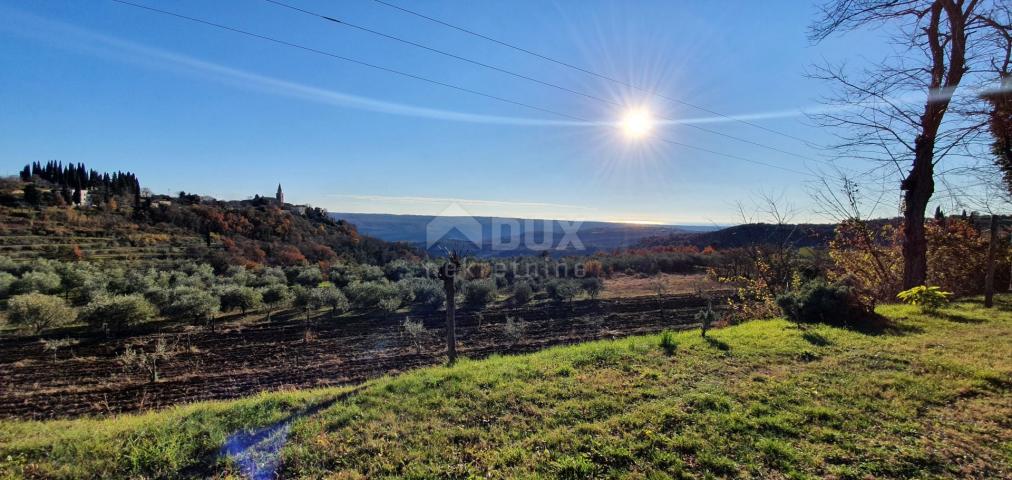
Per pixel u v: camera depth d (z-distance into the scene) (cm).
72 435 508
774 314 1512
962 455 390
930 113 1209
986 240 1475
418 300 3453
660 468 385
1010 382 545
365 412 535
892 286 1508
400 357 1927
